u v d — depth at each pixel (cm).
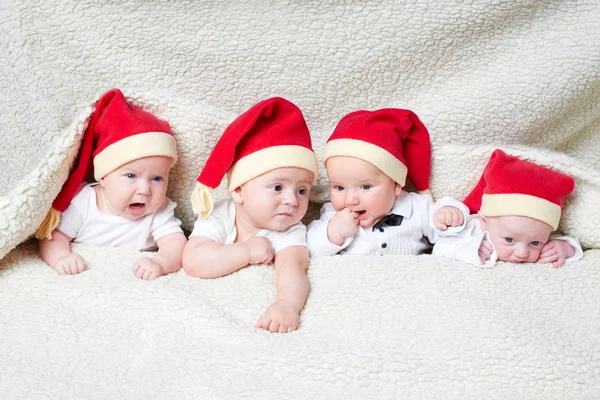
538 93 154
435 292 131
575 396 112
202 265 135
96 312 124
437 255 146
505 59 155
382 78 158
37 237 140
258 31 152
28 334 118
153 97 147
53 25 149
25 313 123
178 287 131
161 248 143
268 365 112
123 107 139
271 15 152
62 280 130
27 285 130
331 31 153
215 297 130
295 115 137
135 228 144
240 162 135
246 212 139
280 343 117
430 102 158
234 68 155
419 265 139
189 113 148
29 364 112
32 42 149
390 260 140
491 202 141
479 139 159
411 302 129
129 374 111
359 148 137
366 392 109
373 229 149
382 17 152
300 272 135
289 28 153
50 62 151
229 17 151
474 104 156
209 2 149
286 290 130
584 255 149
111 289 128
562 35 152
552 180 141
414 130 149
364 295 131
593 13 151
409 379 111
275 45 153
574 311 131
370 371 111
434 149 154
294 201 134
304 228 146
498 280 137
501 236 141
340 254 149
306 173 135
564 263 145
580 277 140
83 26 149
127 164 135
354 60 155
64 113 153
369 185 139
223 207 146
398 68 157
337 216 143
